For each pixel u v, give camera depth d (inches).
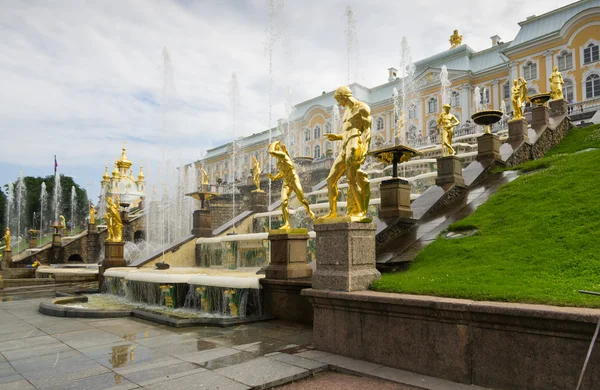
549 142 706.2
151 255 658.8
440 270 275.7
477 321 190.9
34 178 2856.8
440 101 2133.4
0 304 533.3
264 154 2864.2
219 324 339.0
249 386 193.6
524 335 177.8
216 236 737.0
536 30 1887.3
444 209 451.8
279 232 376.5
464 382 194.4
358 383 202.7
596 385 157.8
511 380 180.4
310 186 1299.2
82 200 2938.0
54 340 302.2
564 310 168.4
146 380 205.2
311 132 2503.7
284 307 362.3
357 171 273.4
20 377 214.7
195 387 193.3
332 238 266.5
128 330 334.0
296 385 202.1
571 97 1753.2
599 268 222.5
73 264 1118.4
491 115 553.9
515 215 350.0
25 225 2664.9
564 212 315.0
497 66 1990.7
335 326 250.8
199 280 406.9
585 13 1700.3
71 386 199.3
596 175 376.5
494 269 254.7
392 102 2292.1
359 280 257.3
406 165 850.1
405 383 197.9
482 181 525.0
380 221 424.2
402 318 218.2
